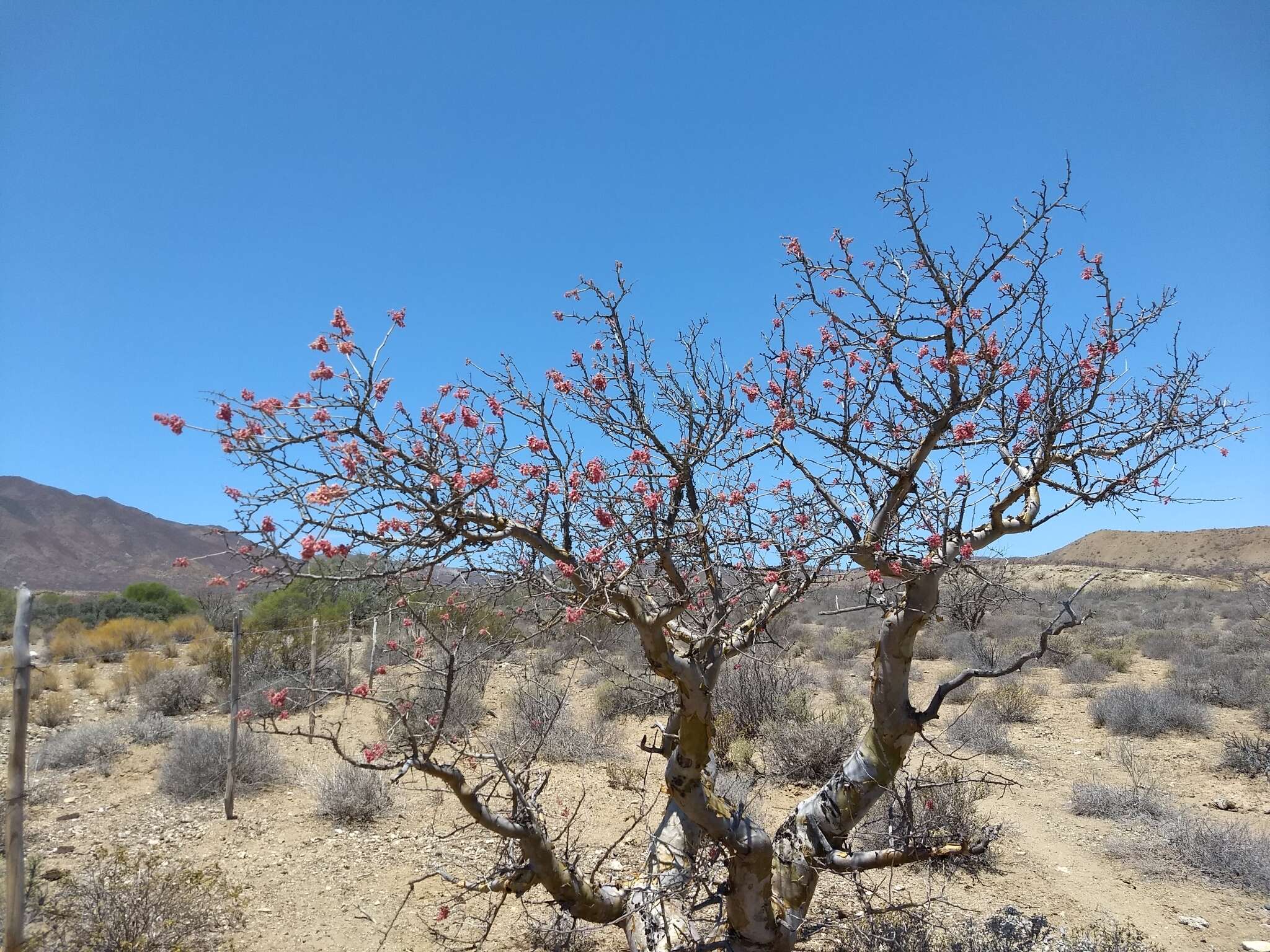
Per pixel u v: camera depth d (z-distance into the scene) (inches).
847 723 348.5
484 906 201.9
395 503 99.4
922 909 167.6
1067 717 439.8
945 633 725.9
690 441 126.0
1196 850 234.5
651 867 146.9
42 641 818.2
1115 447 144.6
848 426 145.0
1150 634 731.4
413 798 287.1
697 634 135.9
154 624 881.5
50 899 189.6
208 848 242.8
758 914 131.9
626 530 113.3
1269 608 696.4
